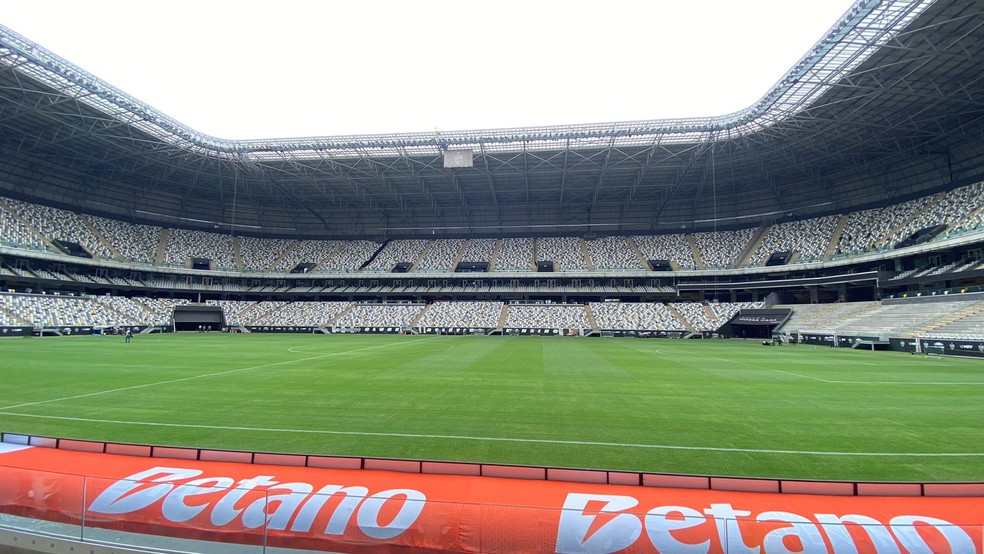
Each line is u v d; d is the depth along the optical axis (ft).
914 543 19.29
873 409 48.34
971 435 38.52
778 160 184.75
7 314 155.74
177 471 28.55
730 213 232.73
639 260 231.91
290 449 34.04
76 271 195.83
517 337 190.80
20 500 23.63
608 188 224.12
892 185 185.88
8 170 186.29
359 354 106.93
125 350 109.81
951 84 122.72
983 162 156.97
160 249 225.56
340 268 247.70
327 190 229.66
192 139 171.12
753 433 38.93
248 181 217.36
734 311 200.64
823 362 94.53
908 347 120.16
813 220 208.54
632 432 39.09
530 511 20.52
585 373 75.20
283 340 159.33
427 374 72.84
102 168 202.28
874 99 131.75
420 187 224.33
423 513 21.09
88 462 29.99
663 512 23.34
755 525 19.77
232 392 56.18
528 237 260.01
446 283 243.81
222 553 21.31
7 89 134.41
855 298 196.65
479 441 36.32
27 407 47.32
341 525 21.34
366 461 29.04
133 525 22.27
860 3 97.81
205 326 222.28
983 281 141.69
